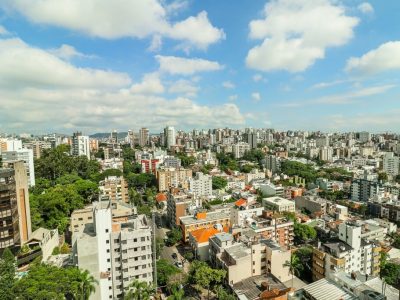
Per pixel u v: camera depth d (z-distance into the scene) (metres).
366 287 80.12
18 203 114.44
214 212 166.38
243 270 99.44
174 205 171.00
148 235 89.31
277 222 141.88
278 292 87.31
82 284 77.88
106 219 87.31
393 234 153.75
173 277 102.25
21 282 70.94
